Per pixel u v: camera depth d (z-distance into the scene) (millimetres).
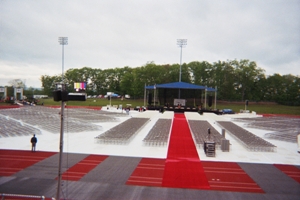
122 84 131750
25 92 146375
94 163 24141
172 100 86062
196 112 76562
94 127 44375
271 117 71500
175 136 38031
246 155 28516
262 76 132750
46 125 45062
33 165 23141
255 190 18828
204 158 26750
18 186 18516
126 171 22125
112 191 17984
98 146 30844
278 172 22953
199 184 19703
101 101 122312
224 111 80812
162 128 42219
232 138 37812
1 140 33031
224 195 17844
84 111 72938
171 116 61312
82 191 17859
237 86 135500
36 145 30547
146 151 29000
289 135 41688
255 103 131750
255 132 45500
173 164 24453
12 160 24547
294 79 131625
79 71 162625
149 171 22281
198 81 133000
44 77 157125
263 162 25984
